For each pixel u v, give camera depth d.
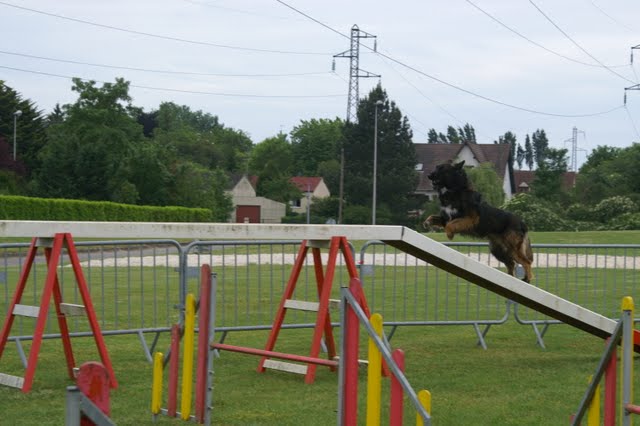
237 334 10.05
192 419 5.90
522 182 101.12
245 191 83.12
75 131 63.19
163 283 14.00
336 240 7.40
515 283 7.70
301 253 7.86
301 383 7.31
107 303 12.07
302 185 91.31
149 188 52.56
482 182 58.19
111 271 15.27
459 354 8.93
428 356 8.79
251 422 5.95
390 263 16.48
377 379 4.66
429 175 11.16
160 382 5.95
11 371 7.59
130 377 7.38
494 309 12.39
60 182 49.72
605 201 46.16
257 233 7.10
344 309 4.86
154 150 53.47
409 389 4.21
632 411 4.81
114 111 64.94
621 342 5.12
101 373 2.68
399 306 12.35
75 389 2.60
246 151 121.00
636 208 45.47
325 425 5.86
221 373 7.68
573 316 7.93
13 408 6.16
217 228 6.99
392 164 64.12
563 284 14.43
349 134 64.44
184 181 54.91
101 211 39.19
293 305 7.75
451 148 86.56
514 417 6.20
